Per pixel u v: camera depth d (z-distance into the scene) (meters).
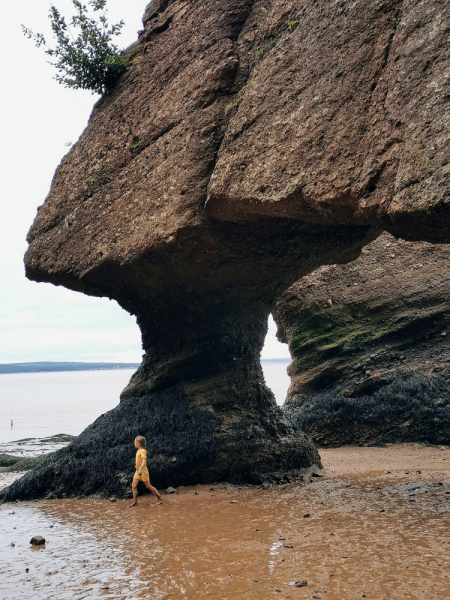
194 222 8.66
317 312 16.61
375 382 15.21
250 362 11.13
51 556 6.32
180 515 7.91
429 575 5.01
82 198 10.99
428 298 15.64
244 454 10.05
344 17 7.36
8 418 39.03
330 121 7.12
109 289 11.55
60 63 11.29
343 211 7.04
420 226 6.23
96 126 11.41
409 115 6.18
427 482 8.85
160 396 11.09
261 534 6.64
